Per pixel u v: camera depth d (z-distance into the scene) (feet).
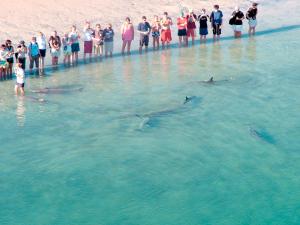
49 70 90.84
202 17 110.93
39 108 68.90
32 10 130.21
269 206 43.52
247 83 77.82
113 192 46.29
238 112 65.21
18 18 124.06
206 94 73.15
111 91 75.92
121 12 137.49
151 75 84.48
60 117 65.31
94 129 61.00
